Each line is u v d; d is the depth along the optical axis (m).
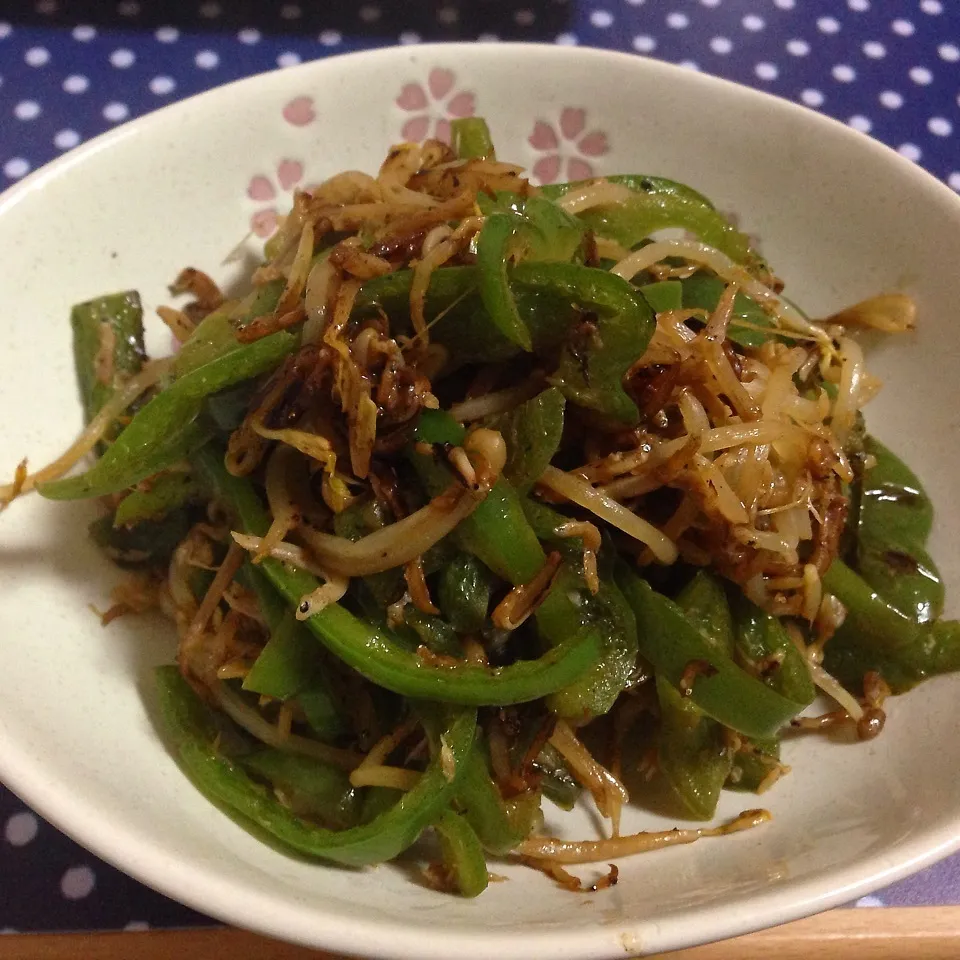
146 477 0.20
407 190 0.22
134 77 0.31
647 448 0.20
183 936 0.20
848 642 0.22
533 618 0.20
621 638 0.20
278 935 0.16
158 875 0.16
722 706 0.19
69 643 0.20
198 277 0.24
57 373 0.22
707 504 0.19
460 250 0.19
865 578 0.22
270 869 0.18
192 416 0.19
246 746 0.21
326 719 0.20
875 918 0.20
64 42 0.32
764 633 0.21
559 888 0.19
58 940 0.20
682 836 0.20
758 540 0.20
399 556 0.19
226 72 0.32
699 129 0.25
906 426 0.24
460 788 0.19
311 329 0.19
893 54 0.33
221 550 0.21
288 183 0.25
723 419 0.20
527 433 0.19
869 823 0.19
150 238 0.24
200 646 0.21
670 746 0.20
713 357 0.20
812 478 0.21
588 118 0.26
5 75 0.31
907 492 0.23
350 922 0.16
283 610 0.20
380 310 0.19
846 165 0.24
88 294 0.23
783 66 0.32
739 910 0.17
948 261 0.23
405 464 0.20
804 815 0.20
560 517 0.19
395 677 0.19
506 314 0.18
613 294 0.19
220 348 0.21
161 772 0.19
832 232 0.25
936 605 0.22
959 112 0.32
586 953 0.16
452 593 0.19
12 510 0.21
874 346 0.24
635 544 0.20
